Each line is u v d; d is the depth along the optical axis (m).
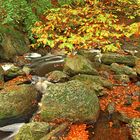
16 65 10.31
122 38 12.43
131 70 9.70
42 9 12.34
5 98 7.52
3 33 10.60
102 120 7.39
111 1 14.42
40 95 8.48
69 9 11.60
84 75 8.98
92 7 13.11
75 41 9.30
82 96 7.29
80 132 6.81
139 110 7.80
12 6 10.94
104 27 10.31
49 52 11.45
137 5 14.84
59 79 9.10
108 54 10.66
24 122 7.55
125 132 6.95
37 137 6.43
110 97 8.34
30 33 11.32
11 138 6.90
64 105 7.19
